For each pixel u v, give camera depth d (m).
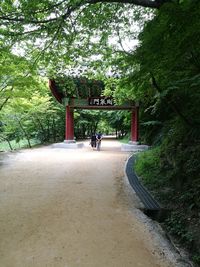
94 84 17.81
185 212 5.75
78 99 19.78
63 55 8.67
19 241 4.25
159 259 3.81
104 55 9.15
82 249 4.00
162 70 5.20
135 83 5.88
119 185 8.09
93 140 20.98
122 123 28.73
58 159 14.12
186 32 3.77
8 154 16.09
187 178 6.86
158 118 15.88
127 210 5.75
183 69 5.29
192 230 4.95
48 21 6.48
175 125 9.16
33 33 7.03
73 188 7.67
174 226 5.25
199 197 5.77
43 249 3.99
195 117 6.71
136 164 11.38
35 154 16.45
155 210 5.91
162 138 13.95
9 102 15.90
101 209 5.79
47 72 10.53
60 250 3.97
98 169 10.98
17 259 3.71
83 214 5.47
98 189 7.56
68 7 6.30
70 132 20.80
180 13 3.63
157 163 9.65
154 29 4.14
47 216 5.34
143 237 4.47
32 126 24.45
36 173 10.05
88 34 8.29
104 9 7.81
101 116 35.00
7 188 7.66
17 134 23.72
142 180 8.71
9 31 6.59
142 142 20.36
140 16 8.60
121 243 4.23
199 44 4.05
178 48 4.20
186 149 7.57
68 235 4.47
